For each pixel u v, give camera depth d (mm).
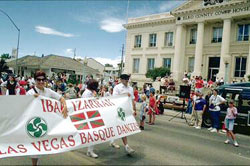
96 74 49250
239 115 11156
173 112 17219
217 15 26703
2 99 4023
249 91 11062
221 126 11742
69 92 17438
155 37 34094
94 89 5594
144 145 6863
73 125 4730
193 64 29953
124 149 6188
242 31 26219
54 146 4387
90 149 5363
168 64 32312
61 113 4637
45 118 4398
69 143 4570
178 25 30297
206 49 28688
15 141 4078
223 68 25969
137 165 4961
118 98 5832
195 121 11805
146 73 31266
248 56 25172
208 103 12000
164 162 5344
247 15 24750
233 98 11539
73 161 4992
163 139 7973
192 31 30516
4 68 42094
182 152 6402
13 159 4977
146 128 10164
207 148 7172
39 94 4391
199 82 19219
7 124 4055
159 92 23938
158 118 14258
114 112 5547
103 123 5234
